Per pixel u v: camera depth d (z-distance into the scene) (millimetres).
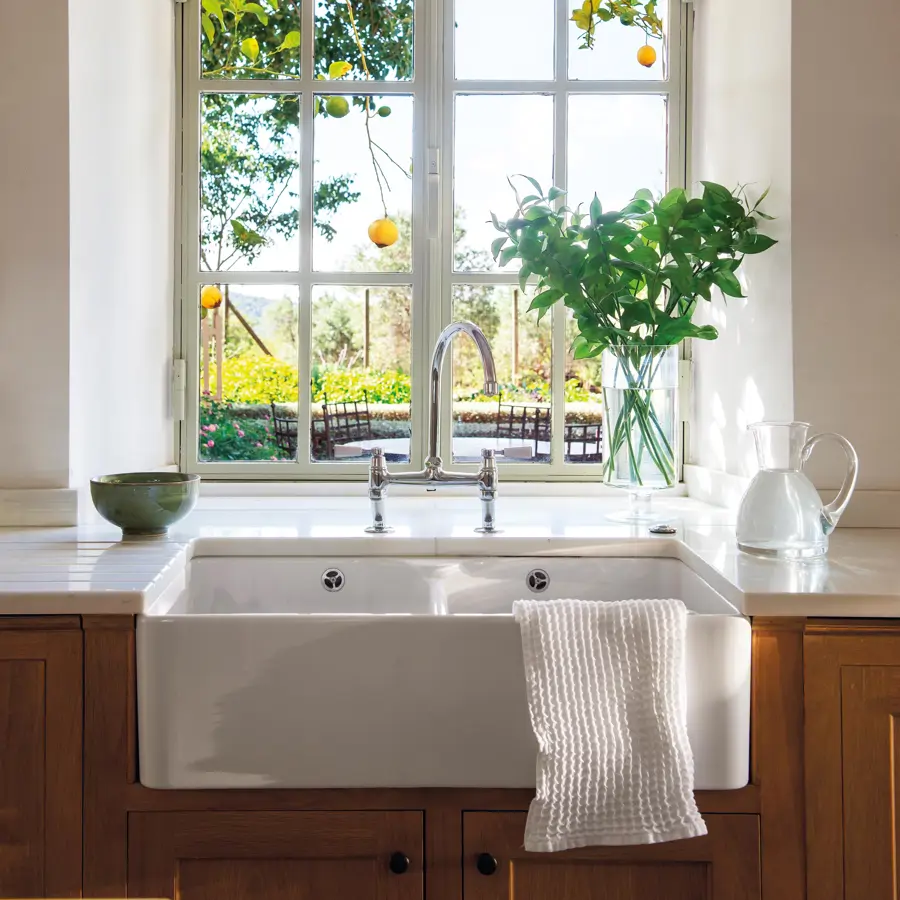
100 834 1114
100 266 1652
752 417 1686
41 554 1323
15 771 1110
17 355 1529
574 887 1123
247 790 1123
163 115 1972
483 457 1528
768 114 1605
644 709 1064
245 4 2016
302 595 1465
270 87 2014
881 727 1109
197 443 2045
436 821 1125
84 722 1110
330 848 1126
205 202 2037
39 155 1510
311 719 1104
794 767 1112
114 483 1427
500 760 1102
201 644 1097
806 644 1106
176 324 2039
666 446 1627
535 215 1679
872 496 1516
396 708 1104
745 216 1612
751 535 1301
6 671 1109
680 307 1730
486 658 1099
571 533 1502
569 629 1081
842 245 1510
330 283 2023
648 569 1461
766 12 1610
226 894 1130
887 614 1092
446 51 2016
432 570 1462
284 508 1809
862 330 1510
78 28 1537
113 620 1109
